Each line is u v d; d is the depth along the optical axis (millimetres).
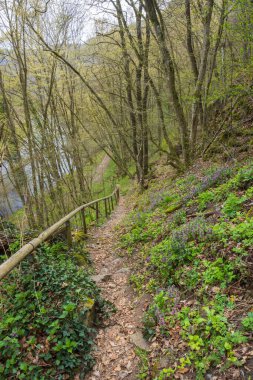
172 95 11312
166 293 4359
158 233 6883
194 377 2916
